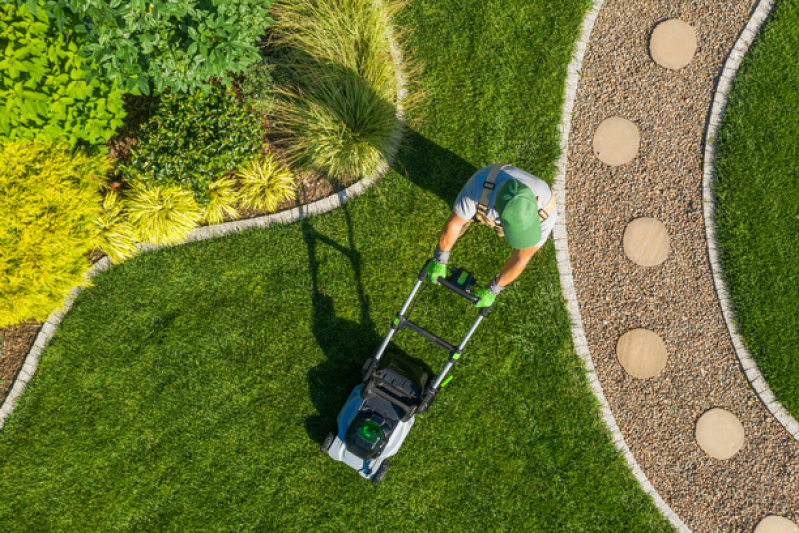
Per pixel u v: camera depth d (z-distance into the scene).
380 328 5.83
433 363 5.85
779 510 5.81
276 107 5.55
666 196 6.01
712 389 5.91
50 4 3.82
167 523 5.73
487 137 5.90
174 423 5.78
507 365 5.83
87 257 5.78
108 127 4.83
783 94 5.95
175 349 5.79
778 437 5.87
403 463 5.80
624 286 5.96
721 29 6.05
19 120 4.43
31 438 5.70
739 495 5.84
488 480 5.78
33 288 4.93
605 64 6.04
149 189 5.31
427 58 5.93
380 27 5.61
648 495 5.80
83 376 5.75
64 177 4.91
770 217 5.90
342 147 5.50
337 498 5.79
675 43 6.04
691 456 5.88
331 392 5.83
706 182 5.96
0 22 4.07
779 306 5.87
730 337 5.92
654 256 5.97
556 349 5.85
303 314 5.84
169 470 5.76
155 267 5.78
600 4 6.02
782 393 5.85
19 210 4.74
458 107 5.92
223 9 4.27
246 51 4.67
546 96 5.92
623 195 6.00
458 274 4.50
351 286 5.84
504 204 3.41
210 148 5.07
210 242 5.80
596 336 5.93
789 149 5.91
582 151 6.00
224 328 5.82
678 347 5.93
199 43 4.34
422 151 5.90
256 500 5.77
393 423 5.29
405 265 5.85
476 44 5.91
